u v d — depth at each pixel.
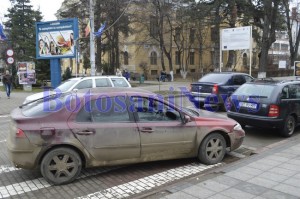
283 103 8.67
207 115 6.56
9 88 20.59
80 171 5.43
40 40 22.98
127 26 39.12
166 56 50.91
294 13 42.62
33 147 5.11
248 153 7.07
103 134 5.44
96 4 35.34
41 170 5.24
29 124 5.18
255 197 4.52
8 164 6.41
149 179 5.57
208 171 5.90
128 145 5.59
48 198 4.84
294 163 5.96
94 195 4.92
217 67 41.28
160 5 43.62
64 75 35.22
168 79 43.47
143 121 5.76
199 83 13.56
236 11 35.97
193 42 52.41
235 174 5.42
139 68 51.84
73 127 5.29
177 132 5.95
